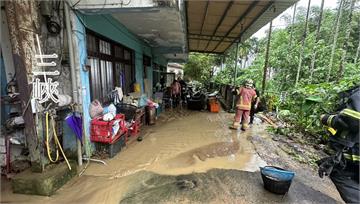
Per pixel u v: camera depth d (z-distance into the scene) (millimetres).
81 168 3434
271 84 11141
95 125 3775
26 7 2621
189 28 8742
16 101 2980
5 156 3076
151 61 9711
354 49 10391
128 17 4648
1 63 3012
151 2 3240
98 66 4527
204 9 6164
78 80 3496
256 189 2924
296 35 13125
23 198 2592
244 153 4301
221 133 5781
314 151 4438
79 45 3510
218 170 3502
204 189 2893
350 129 1834
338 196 2836
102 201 2592
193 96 9906
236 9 5965
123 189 2863
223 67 20484
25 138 3031
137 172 3359
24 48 2602
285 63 10547
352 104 1859
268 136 5562
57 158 3080
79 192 2771
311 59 9070
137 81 7141
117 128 4027
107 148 3945
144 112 6426
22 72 2607
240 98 6113
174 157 4016
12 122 2977
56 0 3268
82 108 3557
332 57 7781
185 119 7570
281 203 2623
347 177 1975
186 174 3330
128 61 6570
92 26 3926
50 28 3246
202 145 4742
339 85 4746
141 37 7090
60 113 3465
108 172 3340
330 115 2064
